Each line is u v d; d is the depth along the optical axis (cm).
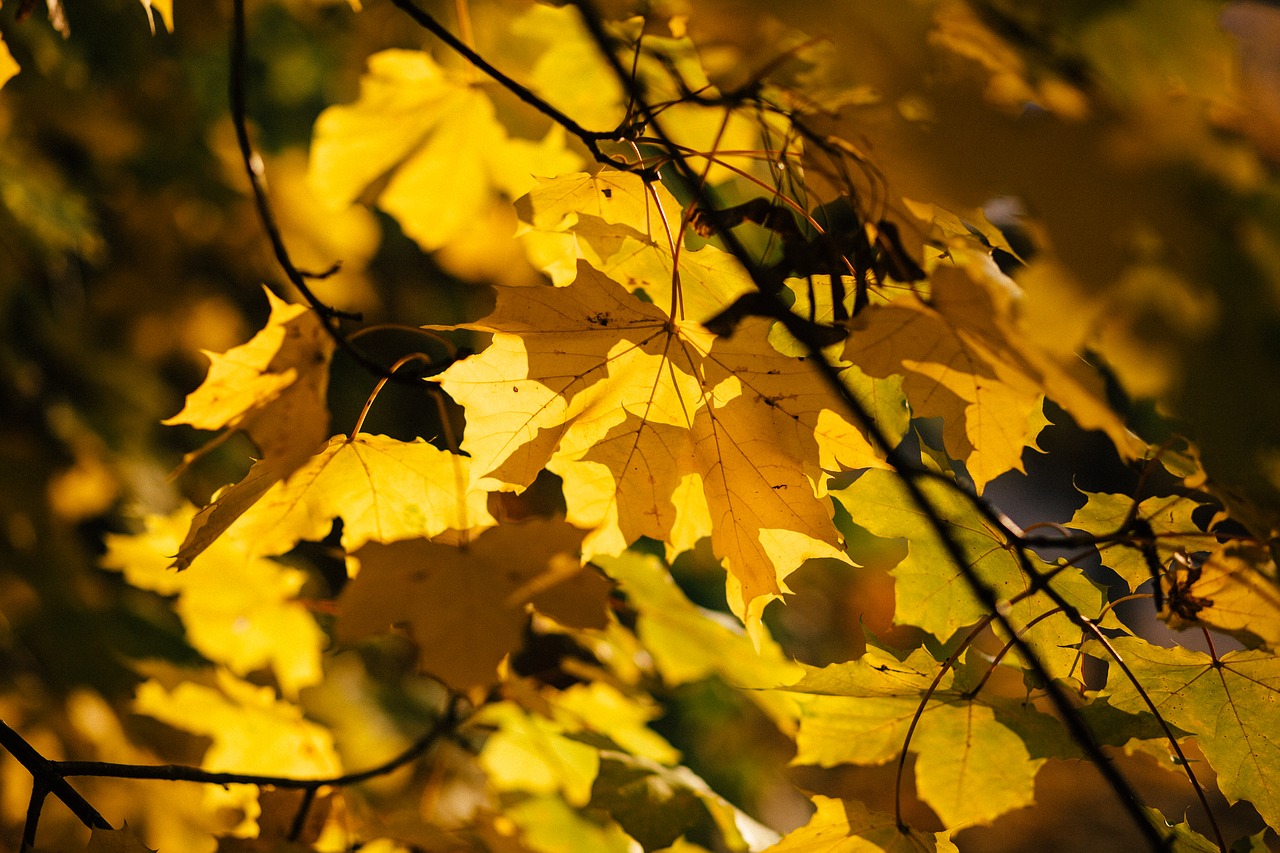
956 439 117
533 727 141
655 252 124
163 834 152
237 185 226
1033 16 108
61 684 163
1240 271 106
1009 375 116
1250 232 106
